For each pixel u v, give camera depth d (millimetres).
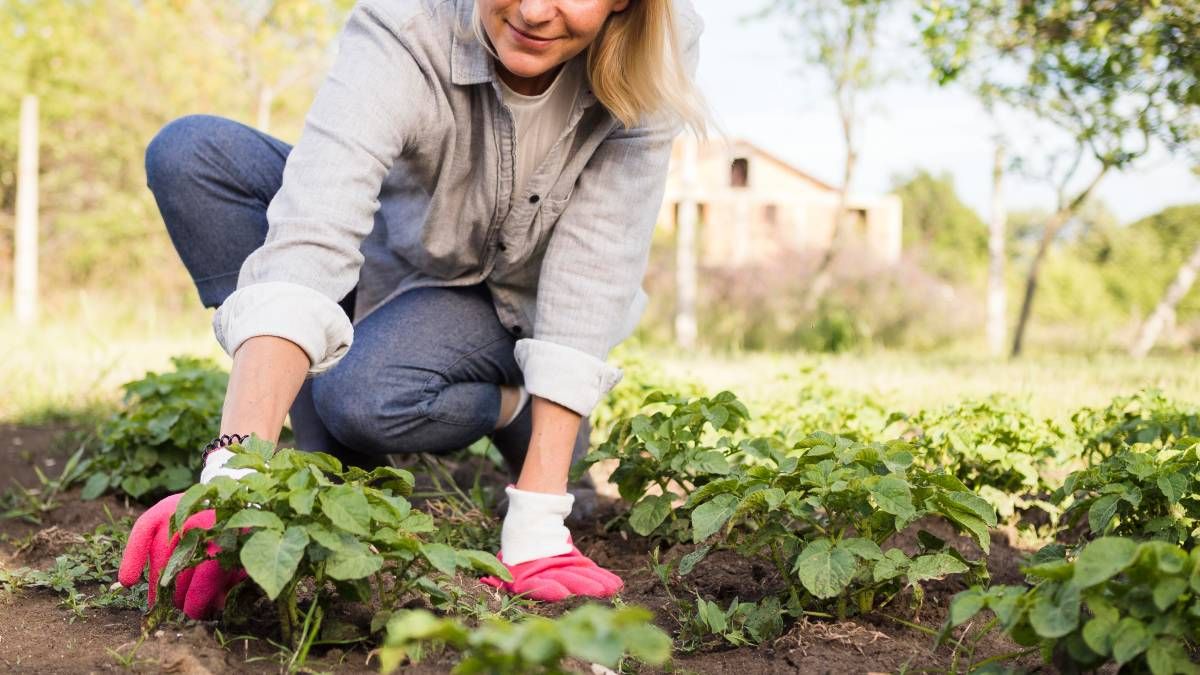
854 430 3559
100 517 2916
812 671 1738
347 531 1554
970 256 23484
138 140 15031
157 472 3113
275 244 1902
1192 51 6398
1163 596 1368
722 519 1930
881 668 1753
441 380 2551
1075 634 1431
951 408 3346
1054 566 1410
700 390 4121
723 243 18219
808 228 18984
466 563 1566
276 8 14141
